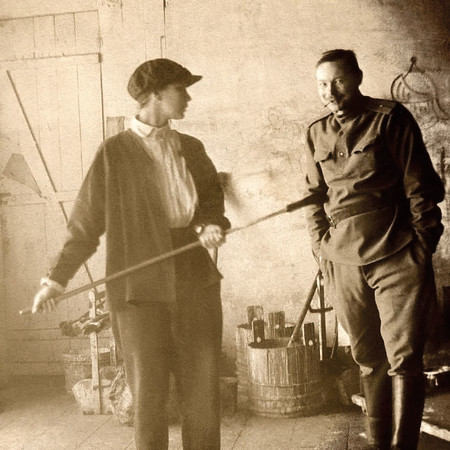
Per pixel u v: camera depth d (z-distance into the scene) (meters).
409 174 2.80
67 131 5.51
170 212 2.49
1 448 3.86
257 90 5.20
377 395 3.05
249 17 5.20
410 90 5.02
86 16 5.43
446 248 4.98
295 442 3.73
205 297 2.51
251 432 3.97
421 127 5.02
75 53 5.45
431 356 3.94
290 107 5.17
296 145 5.16
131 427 4.17
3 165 5.60
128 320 2.44
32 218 5.59
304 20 5.14
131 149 2.51
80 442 3.91
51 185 5.55
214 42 5.24
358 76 2.87
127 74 5.38
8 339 5.64
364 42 5.07
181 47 5.29
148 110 2.52
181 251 2.43
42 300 2.44
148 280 2.42
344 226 2.88
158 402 2.43
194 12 5.26
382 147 2.82
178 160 2.54
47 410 4.61
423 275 2.77
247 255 5.23
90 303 4.57
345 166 2.88
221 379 4.43
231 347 5.26
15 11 5.52
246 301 5.25
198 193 2.55
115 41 5.39
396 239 2.79
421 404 2.76
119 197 2.49
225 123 5.24
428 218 2.79
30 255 5.60
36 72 5.53
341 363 4.58
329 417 4.16
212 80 5.25
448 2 4.98
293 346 4.22
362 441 3.64
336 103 2.87
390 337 2.80
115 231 2.48
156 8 5.31
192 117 5.28
